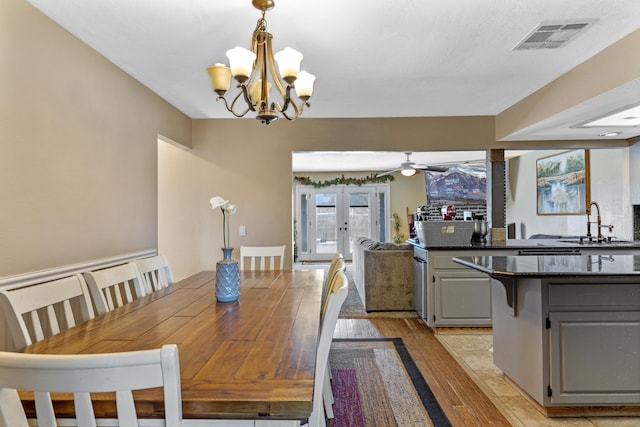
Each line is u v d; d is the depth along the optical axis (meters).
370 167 8.68
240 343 1.37
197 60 2.66
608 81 2.49
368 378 2.74
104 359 0.79
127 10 2.02
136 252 2.99
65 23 2.14
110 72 2.66
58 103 2.15
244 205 4.21
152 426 0.95
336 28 2.22
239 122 4.23
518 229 7.34
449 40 2.38
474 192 8.78
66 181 2.22
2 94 1.79
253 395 0.97
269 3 1.92
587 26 2.22
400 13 2.06
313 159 7.28
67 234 2.22
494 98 3.59
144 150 3.14
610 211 4.89
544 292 2.16
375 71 2.89
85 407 0.82
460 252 3.82
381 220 9.38
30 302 1.48
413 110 3.97
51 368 0.78
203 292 2.27
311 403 0.94
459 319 3.82
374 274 4.53
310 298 2.09
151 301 2.04
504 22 2.17
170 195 4.28
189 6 1.98
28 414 0.98
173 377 0.81
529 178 6.93
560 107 3.02
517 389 2.55
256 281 2.62
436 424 2.13
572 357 2.15
